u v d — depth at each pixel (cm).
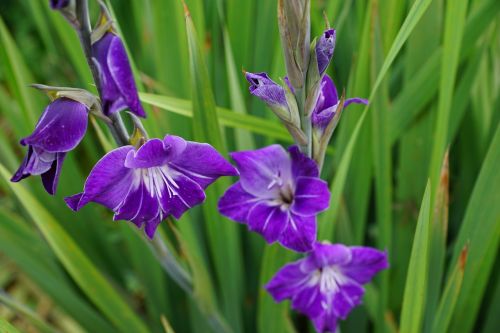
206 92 63
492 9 69
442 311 64
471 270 66
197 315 76
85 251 79
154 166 51
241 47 76
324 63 52
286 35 51
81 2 48
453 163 81
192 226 75
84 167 94
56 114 50
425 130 73
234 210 57
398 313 77
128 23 82
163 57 75
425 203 57
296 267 59
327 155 77
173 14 73
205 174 52
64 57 86
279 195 58
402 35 58
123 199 51
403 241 76
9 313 91
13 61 70
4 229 74
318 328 60
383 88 67
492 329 73
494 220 65
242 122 66
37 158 50
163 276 78
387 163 69
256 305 79
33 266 75
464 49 70
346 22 78
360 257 59
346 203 75
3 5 119
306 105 53
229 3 75
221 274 73
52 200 77
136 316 72
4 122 114
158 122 73
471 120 76
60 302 75
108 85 48
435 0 71
